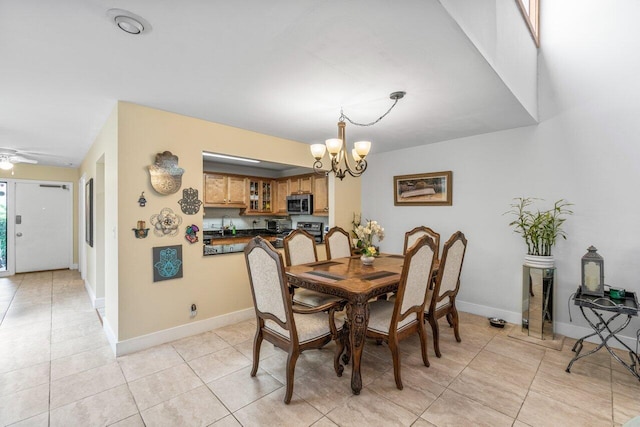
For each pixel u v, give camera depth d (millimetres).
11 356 2543
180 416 1812
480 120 3062
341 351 2215
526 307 3061
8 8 1380
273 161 3709
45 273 5824
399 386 2078
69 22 1502
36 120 3061
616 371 2338
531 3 3086
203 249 3100
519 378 2234
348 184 4750
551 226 3006
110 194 2781
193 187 3004
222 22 1507
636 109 2654
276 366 2402
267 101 2564
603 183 2818
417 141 3973
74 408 1881
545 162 3146
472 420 1779
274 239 5664
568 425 1740
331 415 1821
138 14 1441
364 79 2139
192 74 2078
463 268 3787
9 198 5633
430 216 4109
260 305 2145
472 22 1684
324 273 2555
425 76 2090
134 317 2639
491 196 3539
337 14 1436
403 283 2049
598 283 2482
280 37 1639
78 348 2695
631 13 2682
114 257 2648
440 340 2914
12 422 1755
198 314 3049
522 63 2643
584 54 2908
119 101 2557
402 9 1396
